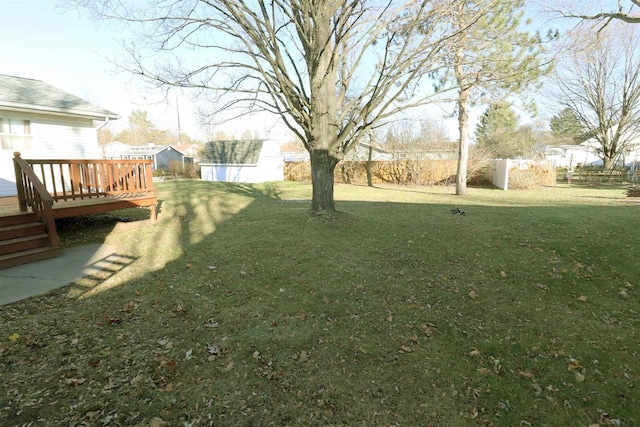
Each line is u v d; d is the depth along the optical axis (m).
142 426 2.33
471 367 3.04
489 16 9.10
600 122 24.89
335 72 7.82
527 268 5.25
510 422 2.42
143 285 4.73
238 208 10.53
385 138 21.95
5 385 2.67
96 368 2.93
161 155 39.31
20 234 5.75
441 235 7.12
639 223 7.59
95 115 10.16
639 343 3.37
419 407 2.56
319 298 4.36
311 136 7.91
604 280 4.82
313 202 8.39
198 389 2.72
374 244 6.46
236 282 4.84
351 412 2.50
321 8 7.02
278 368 3.00
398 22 7.54
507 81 8.77
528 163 19.02
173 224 8.16
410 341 3.44
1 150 8.79
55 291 4.48
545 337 3.49
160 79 7.92
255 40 7.16
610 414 2.49
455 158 21.48
